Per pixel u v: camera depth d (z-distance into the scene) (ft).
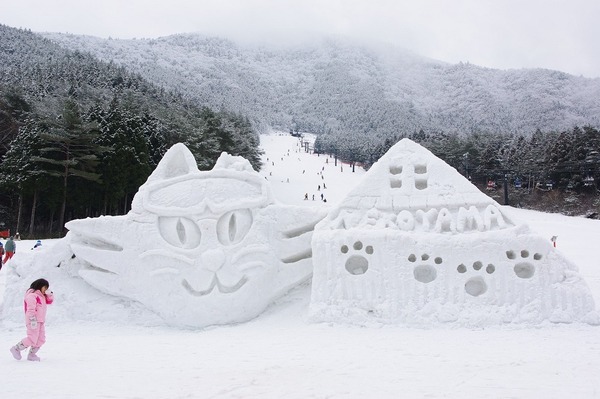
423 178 42.57
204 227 40.09
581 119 634.43
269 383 21.95
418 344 30.96
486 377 23.02
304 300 41.22
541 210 189.26
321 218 42.45
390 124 600.80
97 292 41.32
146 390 20.84
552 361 26.27
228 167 45.44
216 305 38.70
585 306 37.11
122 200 135.13
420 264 38.47
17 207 131.13
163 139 157.48
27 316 27.04
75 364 26.12
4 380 22.53
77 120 113.39
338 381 22.29
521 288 37.50
